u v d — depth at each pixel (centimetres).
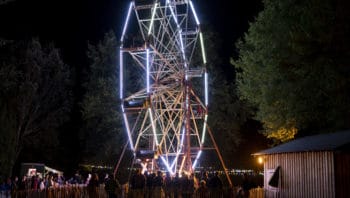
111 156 5206
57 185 3062
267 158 2759
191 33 3891
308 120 3156
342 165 2159
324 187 2208
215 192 2533
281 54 3062
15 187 2767
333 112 2838
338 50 2664
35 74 5153
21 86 4844
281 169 2591
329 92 2817
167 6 3875
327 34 2622
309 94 2906
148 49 3575
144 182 2611
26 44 5222
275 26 3189
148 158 3562
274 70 3156
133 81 5250
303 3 2884
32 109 5131
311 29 2681
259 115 3591
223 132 5066
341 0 2609
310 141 2505
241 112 5106
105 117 5106
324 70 2711
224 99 5075
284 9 3045
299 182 2411
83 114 5138
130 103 3653
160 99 4012
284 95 3100
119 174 5059
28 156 5284
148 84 3569
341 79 2666
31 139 5188
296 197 2431
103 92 5050
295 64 2989
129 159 5119
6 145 3991
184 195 2645
